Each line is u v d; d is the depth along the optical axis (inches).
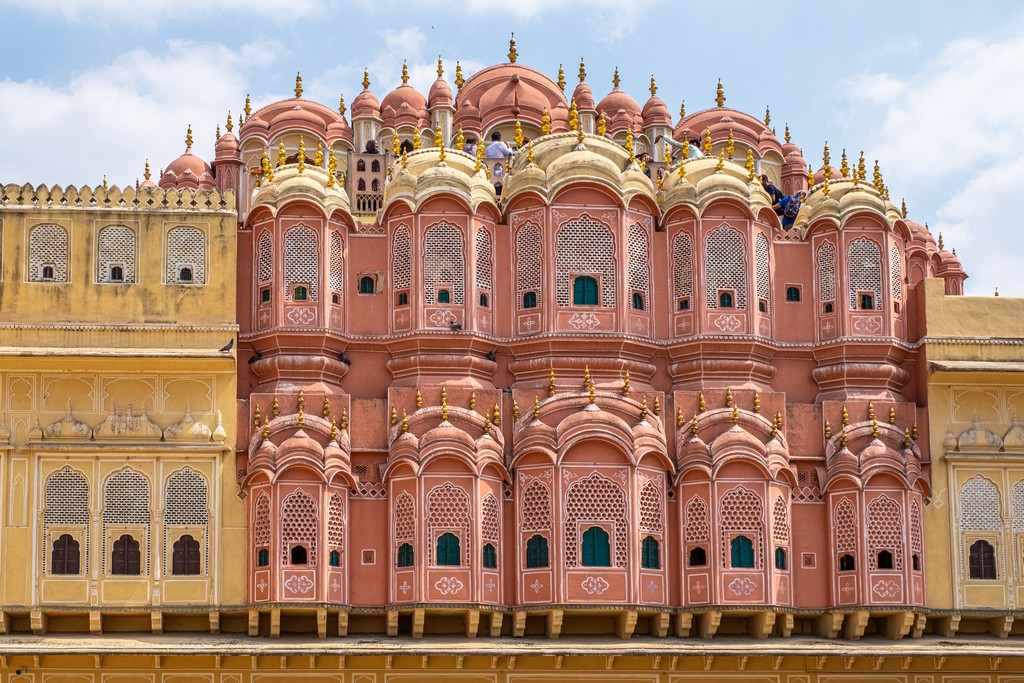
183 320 1277.1
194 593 1241.4
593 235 1333.7
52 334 1259.8
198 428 1261.1
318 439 1267.2
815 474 1322.6
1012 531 1320.1
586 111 1819.6
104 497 1246.9
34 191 1291.8
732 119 1902.1
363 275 1338.6
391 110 1857.8
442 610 1242.6
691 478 1286.9
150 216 1294.3
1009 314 1363.2
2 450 1239.5
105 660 1208.2
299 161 1357.0
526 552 1266.0
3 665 1199.6
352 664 1227.9
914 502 1302.9
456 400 1295.5
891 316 1354.6
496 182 1633.9
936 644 1282.0
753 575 1270.9
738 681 1263.5
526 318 1330.0
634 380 1332.4
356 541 1267.2
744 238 1349.7
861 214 1365.7
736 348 1331.2
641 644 1248.2
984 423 1341.0
